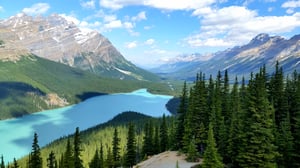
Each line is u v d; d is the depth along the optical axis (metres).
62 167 93.19
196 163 79.94
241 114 66.75
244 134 60.47
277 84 79.62
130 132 104.88
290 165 64.94
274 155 58.94
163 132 116.62
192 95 91.12
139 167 86.19
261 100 60.03
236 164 68.25
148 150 116.31
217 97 88.88
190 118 88.00
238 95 89.12
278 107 77.50
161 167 79.19
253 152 59.66
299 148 65.25
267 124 59.03
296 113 73.75
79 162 92.44
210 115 87.88
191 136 87.69
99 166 114.38
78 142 93.50
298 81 81.25
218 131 80.81
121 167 110.88
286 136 64.88
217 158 63.41
